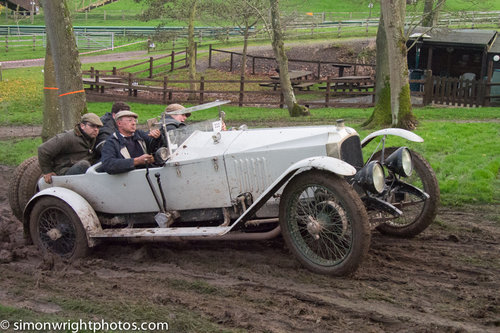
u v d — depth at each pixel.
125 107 7.14
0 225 7.41
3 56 41.44
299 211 5.29
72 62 10.02
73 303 4.54
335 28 47.19
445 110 19.31
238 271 5.30
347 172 4.66
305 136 5.36
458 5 41.75
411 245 5.96
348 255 4.86
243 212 5.53
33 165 7.17
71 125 10.09
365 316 4.16
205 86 30.97
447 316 4.16
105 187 6.09
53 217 6.20
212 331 3.94
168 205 5.88
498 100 22.34
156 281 5.11
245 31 30.42
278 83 26.77
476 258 5.50
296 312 4.26
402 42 14.23
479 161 9.95
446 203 7.80
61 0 9.76
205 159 5.59
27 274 5.50
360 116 19.19
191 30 28.30
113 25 55.62
